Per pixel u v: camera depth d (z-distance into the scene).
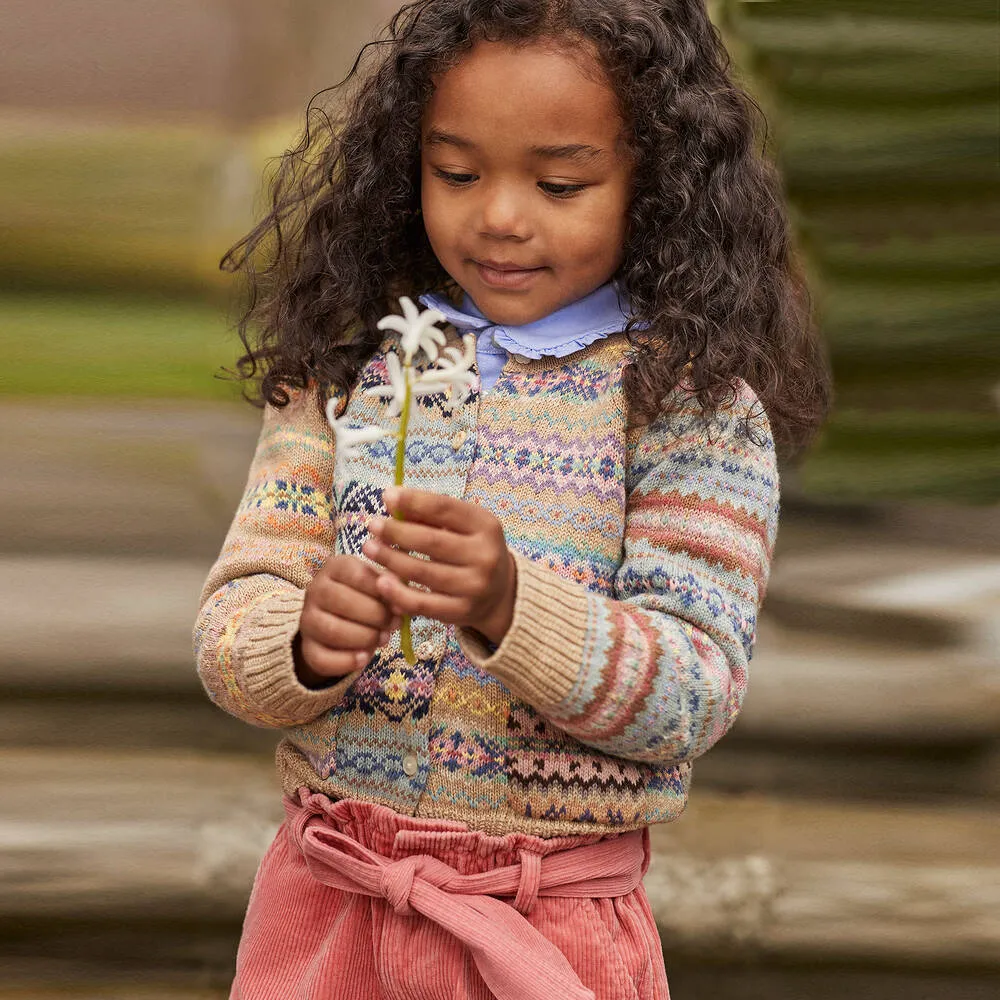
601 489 1.75
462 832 1.69
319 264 2.06
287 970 1.79
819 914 3.24
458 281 1.86
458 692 1.72
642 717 1.60
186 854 3.39
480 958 1.64
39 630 4.04
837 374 4.75
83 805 3.54
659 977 1.83
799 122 4.74
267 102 5.90
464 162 1.76
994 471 4.76
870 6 4.74
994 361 4.75
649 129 1.81
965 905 3.28
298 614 1.67
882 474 4.75
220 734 3.88
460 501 1.53
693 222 1.88
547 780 1.70
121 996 3.14
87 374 5.27
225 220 5.75
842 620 4.16
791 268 2.20
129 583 4.29
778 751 3.80
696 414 1.78
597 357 1.82
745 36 4.78
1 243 5.67
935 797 3.69
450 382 1.54
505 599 1.55
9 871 3.31
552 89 1.71
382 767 1.74
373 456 1.83
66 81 5.93
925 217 4.77
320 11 5.85
